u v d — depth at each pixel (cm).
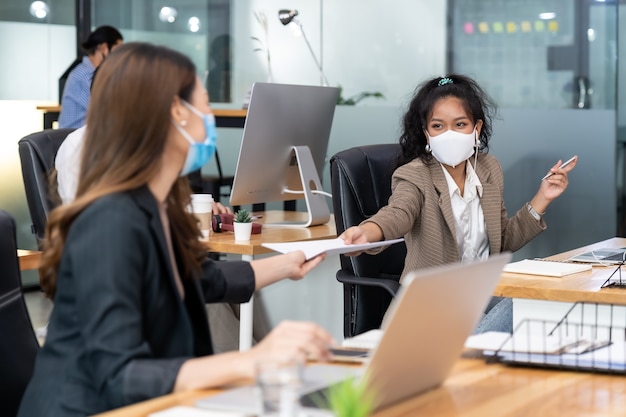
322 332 161
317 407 152
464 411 156
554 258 330
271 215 471
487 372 181
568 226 552
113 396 165
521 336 200
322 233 406
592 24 537
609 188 541
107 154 182
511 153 557
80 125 607
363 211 367
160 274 182
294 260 246
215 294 225
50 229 182
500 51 557
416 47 575
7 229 213
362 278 348
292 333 159
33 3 695
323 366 177
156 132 183
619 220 542
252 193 419
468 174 340
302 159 426
